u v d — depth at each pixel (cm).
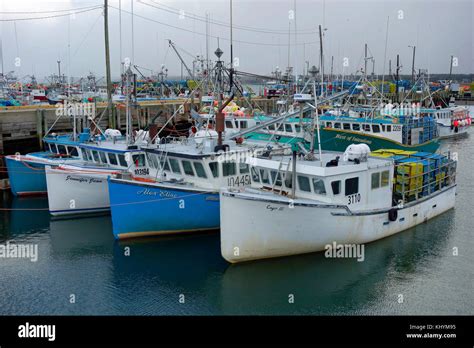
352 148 1504
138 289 1380
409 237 1672
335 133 3034
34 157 2294
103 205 2069
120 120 3456
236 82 2353
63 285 1411
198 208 1686
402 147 3141
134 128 3316
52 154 2338
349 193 1470
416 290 1334
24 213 2102
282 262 1459
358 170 1473
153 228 1698
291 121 2703
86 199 2034
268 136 2694
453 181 2069
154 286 1395
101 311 1267
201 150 1720
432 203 1855
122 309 1276
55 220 1997
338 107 3756
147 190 1648
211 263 1520
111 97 3042
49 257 1612
